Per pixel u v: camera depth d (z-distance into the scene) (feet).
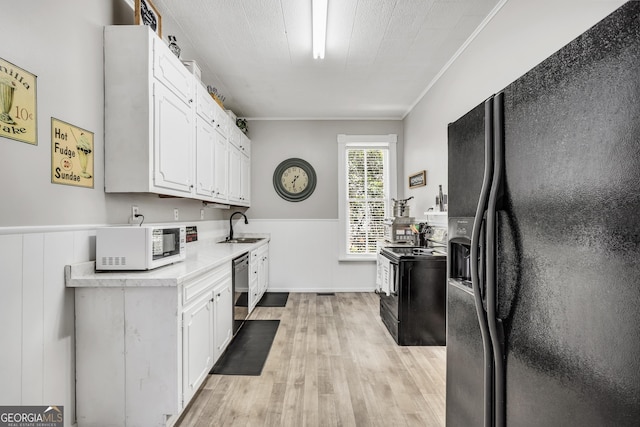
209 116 10.61
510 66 7.93
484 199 3.82
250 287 12.88
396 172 17.49
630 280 2.16
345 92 14.17
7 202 4.83
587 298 2.52
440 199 12.03
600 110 2.41
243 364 9.01
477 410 4.28
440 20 8.99
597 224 2.43
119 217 7.51
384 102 15.38
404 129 17.25
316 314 13.52
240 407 7.03
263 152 17.52
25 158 5.11
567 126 2.74
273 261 17.47
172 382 6.01
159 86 7.30
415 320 10.37
